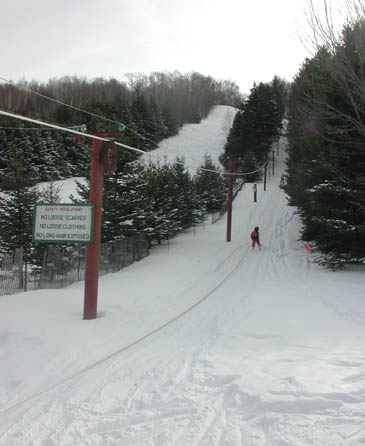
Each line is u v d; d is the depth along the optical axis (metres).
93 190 8.84
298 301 10.66
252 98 69.81
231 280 14.59
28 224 17.98
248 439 3.43
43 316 8.40
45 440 3.71
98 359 6.01
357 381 4.47
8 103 61.31
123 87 102.69
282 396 4.12
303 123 19.64
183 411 4.11
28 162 41.94
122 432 3.76
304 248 22.84
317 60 15.73
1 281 12.61
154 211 24.02
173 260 19.22
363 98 13.80
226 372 5.07
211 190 42.03
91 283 8.55
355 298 10.95
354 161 16.38
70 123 52.97
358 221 16.28
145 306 9.91
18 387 5.00
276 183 56.62
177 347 6.59
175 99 109.12
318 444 3.22
